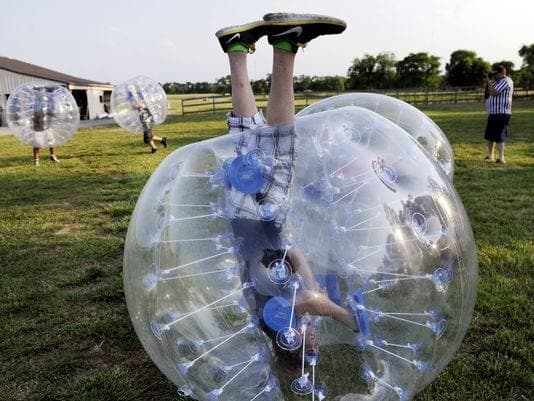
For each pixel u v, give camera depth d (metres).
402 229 1.79
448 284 1.85
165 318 1.90
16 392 2.56
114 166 9.73
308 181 1.86
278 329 1.74
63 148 13.47
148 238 1.98
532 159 8.41
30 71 32.25
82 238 5.01
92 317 3.28
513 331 2.79
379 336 1.79
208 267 1.85
